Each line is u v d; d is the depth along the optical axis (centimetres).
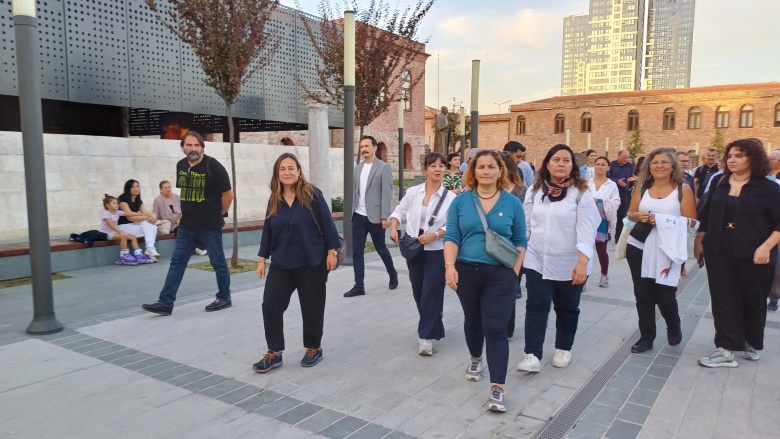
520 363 436
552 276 427
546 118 4684
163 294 598
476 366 422
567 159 423
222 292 632
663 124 4281
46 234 533
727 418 354
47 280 537
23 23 498
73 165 1091
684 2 18138
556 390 401
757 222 429
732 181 446
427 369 445
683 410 366
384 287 748
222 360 464
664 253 468
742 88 4131
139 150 1208
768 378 422
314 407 374
